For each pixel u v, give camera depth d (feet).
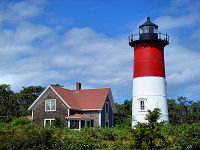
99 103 121.70
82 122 120.67
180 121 124.88
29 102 179.73
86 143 64.80
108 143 72.02
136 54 104.73
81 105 123.34
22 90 185.26
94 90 130.93
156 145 63.62
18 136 53.67
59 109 116.67
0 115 129.70
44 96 120.88
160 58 103.04
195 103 122.52
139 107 100.48
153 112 58.39
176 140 64.69
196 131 61.87
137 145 57.06
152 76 100.48
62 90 125.29
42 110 120.16
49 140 57.00
